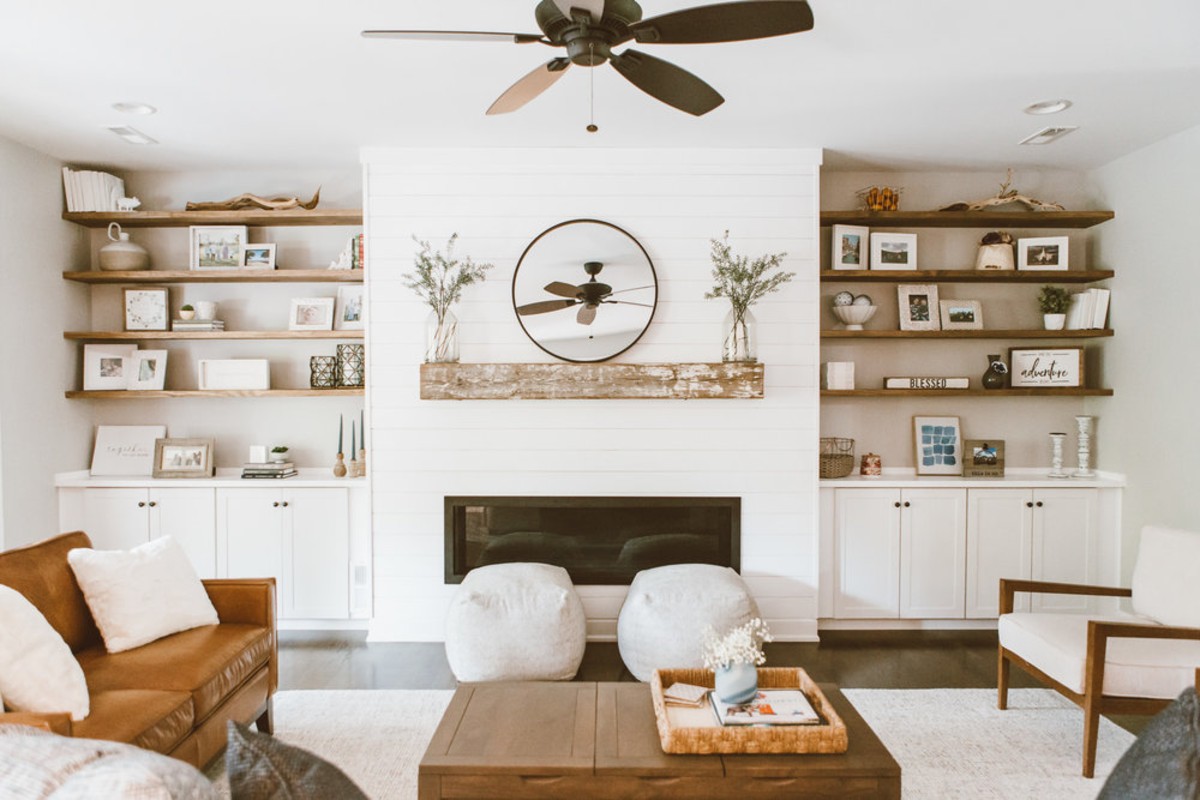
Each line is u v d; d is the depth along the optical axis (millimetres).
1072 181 4379
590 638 3973
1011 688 3312
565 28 1915
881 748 1902
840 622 4117
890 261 4258
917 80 3047
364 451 4242
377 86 3105
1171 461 3744
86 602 2553
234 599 2814
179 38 2654
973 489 4020
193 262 4234
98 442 4336
